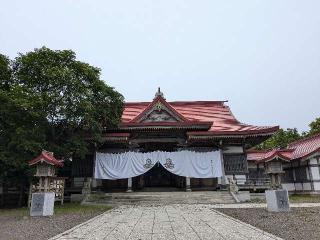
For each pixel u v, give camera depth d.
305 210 17.34
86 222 13.92
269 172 18.25
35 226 13.34
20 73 23.72
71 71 23.58
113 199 25.67
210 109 41.50
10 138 22.02
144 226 12.55
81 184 29.83
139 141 32.25
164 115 32.03
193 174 29.02
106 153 29.81
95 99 25.86
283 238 9.73
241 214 16.09
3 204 27.02
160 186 35.66
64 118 23.55
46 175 18.53
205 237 9.98
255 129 30.05
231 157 31.02
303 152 32.72
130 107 40.62
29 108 20.84
